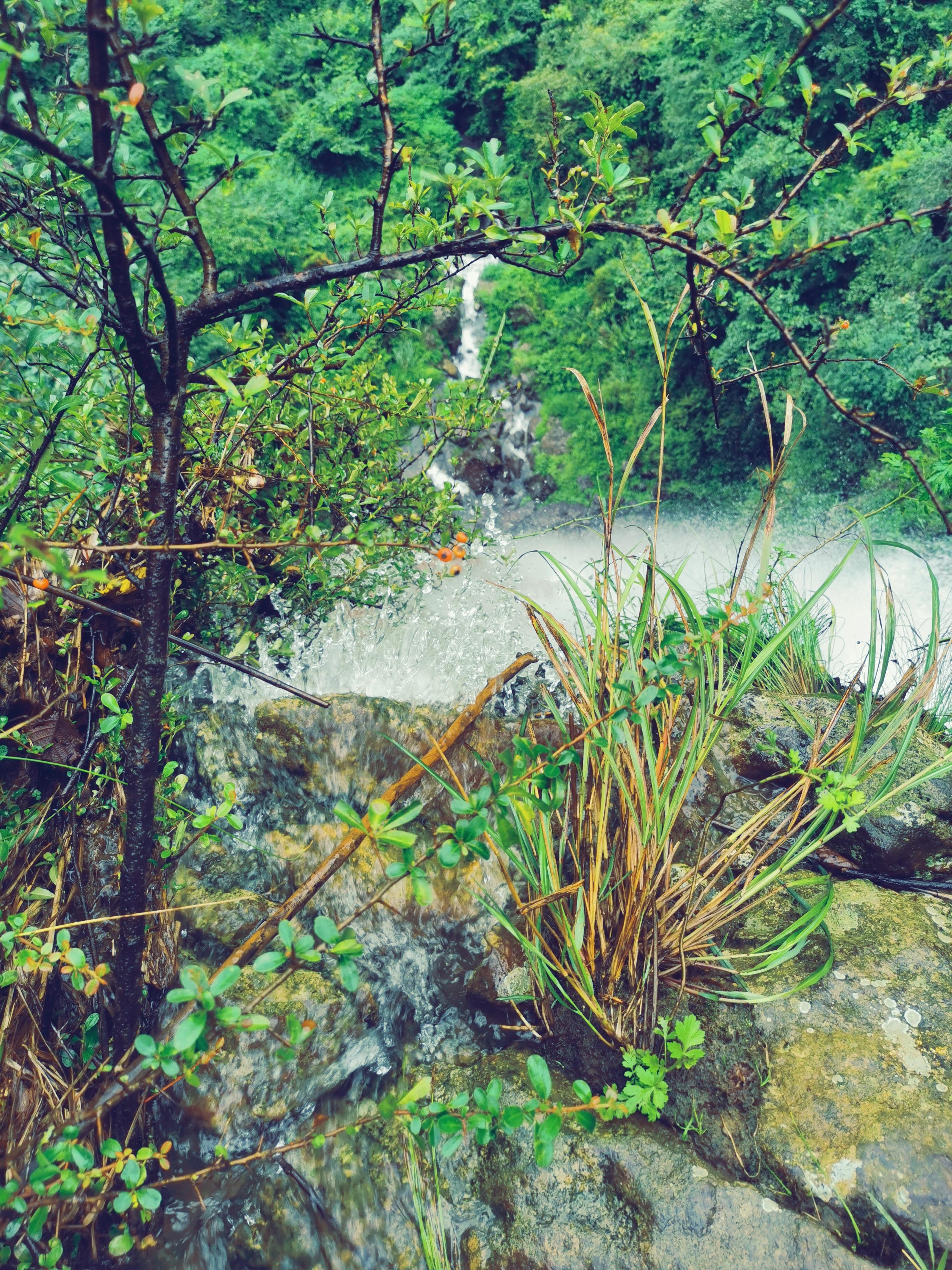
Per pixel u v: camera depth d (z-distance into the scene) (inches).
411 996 85.0
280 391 88.7
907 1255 58.3
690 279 55.1
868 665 86.7
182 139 53.4
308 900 66.7
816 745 89.1
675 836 88.5
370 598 109.1
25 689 79.7
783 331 51.7
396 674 107.9
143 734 59.4
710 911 78.0
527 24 613.6
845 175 390.3
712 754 97.7
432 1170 73.1
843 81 385.1
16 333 69.6
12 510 60.8
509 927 73.9
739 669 87.7
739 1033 72.1
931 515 258.4
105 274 67.7
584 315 540.7
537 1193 68.4
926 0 372.2
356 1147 76.4
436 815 92.4
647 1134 70.4
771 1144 65.4
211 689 100.0
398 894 87.0
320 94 590.6
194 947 79.4
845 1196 61.4
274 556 104.9
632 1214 65.6
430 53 645.9
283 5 623.8
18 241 71.0
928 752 92.5
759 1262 60.5
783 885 81.7
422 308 82.0
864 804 84.8
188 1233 71.5
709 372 60.6
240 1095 72.2
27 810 77.0
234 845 87.7
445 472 521.7
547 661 112.3
